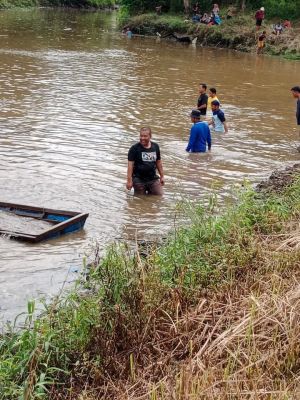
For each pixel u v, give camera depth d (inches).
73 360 198.2
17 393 178.2
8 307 252.5
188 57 1309.1
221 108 759.7
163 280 238.5
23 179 430.9
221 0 1782.7
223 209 351.3
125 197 408.2
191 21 1688.0
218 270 244.2
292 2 1647.4
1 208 366.9
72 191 412.5
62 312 219.6
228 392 167.0
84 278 268.2
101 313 210.7
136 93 823.1
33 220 354.3
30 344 194.7
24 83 834.2
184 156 520.1
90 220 362.9
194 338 202.2
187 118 679.7
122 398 175.5
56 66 1019.9
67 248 319.6
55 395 181.3
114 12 2704.2
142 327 208.1
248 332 189.2
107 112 685.9
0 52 1130.0
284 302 203.0
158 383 176.9
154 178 418.3
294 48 1438.2
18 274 285.0
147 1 1867.6
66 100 739.4
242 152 545.6
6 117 624.4
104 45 1430.9
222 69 1147.9
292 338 184.9
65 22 1963.6
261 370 176.9
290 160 527.5
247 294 226.5
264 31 1486.2
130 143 554.3
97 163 483.8
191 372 175.5
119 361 196.9
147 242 319.6
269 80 1039.6
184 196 413.4
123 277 225.3
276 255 252.1
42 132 573.3
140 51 1360.7
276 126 670.5
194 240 283.7
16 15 2039.9
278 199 344.8
